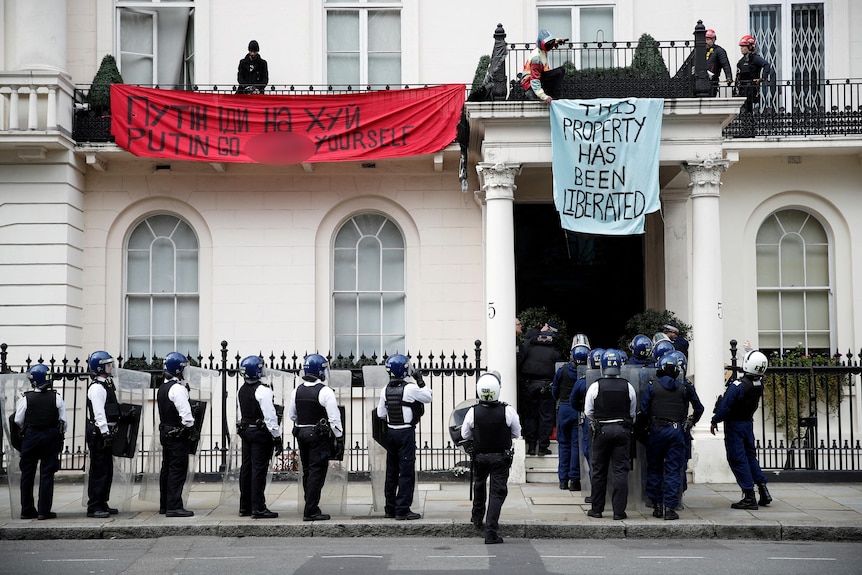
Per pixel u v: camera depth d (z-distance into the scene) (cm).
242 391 1241
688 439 1262
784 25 1906
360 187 1881
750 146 1789
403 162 1872
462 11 1891
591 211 1562
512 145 1597
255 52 1839
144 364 1828
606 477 1238
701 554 1029
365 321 1903
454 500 1394
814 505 1325
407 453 1217
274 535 1180
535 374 1617
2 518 1245
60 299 1777
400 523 1188
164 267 1894
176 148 1788
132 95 1791
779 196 1883
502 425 1123
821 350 1892
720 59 1775
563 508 1304
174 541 1144
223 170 1855
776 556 1016
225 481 1341
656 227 1916
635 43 1870
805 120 1803
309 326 1859
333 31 1916
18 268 1778
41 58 1791
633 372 1257
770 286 1900
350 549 1069
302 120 1800
